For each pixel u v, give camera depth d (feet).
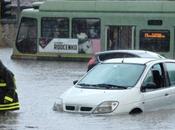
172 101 76.07
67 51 201.46
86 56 199.62
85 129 63.36
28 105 86.53
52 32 201.98
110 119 68.95
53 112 74.69
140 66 76.07
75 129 63.46
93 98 71.51
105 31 197.67
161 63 77.25
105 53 130.41
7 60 201.67
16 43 206.59
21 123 68.08
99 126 64.90
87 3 199.31
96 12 198.29
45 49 203.21
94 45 198.80
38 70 160.35
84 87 74.95
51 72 153.89
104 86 74.02
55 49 202.28
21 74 147.74
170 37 191.72
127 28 195.83
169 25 191.62
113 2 196.75
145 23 193.36
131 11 194.90
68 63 189.98
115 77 75.25
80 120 68.54
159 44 192.95
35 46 204.33
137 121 67.92
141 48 194.29
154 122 67.41
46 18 201.98
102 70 77.51
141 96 72.33
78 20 199.72
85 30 199.41
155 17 192.54
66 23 200.64
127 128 63.77
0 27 313.53
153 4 193.57
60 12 200.85
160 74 76.38
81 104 71.92
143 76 74.18
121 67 76.89
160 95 74.33
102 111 70.59
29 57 205.05
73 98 73.00
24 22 205.05
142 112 72.33
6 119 71.20
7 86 75.61
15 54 207.31
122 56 128.47
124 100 70.95
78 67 171.83
